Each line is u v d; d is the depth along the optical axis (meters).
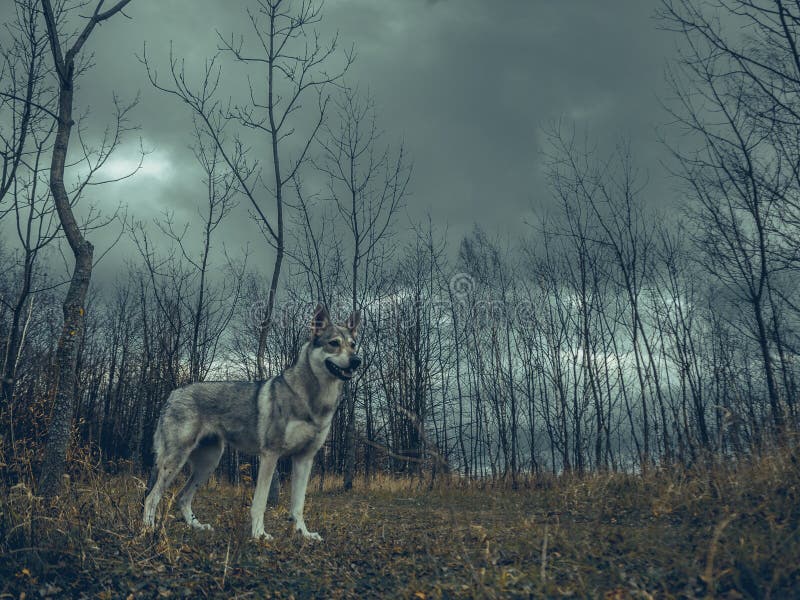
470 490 12.54
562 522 7.55
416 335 28.92
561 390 22.27
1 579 4.47
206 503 10.32
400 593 4.53
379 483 20.70
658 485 8.82
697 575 4.21
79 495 6.47
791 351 12.75
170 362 20.14
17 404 8.66
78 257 7.67
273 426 7.05
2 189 11.34
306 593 4.79
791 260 12.07
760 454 7.52
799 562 4.10
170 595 4.59
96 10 8.32
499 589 4.31
